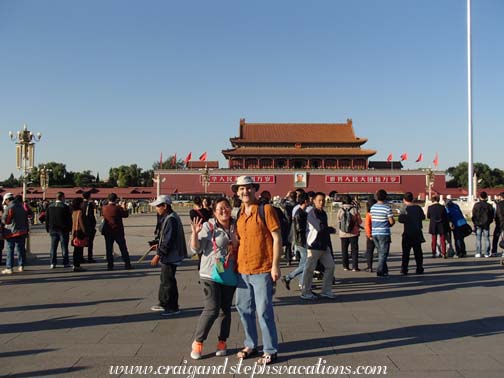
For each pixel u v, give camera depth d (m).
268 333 6.25
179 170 92.62
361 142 95.25
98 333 7.57
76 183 122.12
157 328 7.88
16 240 14.10
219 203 6.82
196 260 16.83
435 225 17.72
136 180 130.00
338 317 8.66
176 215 9.08
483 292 11.01
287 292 11.22
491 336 7.34
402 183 92.19
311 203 12.12
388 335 7.42
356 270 14.55
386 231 13.04
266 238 6.43
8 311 9.12
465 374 5.71
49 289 11.44
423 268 14.89
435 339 7.19
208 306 6.40
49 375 5.72
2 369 5.91
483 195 18.05
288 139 96.94
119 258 17.69
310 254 10.12
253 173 91.75
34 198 90.56
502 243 15.52
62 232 15.09
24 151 27.44
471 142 42.41
